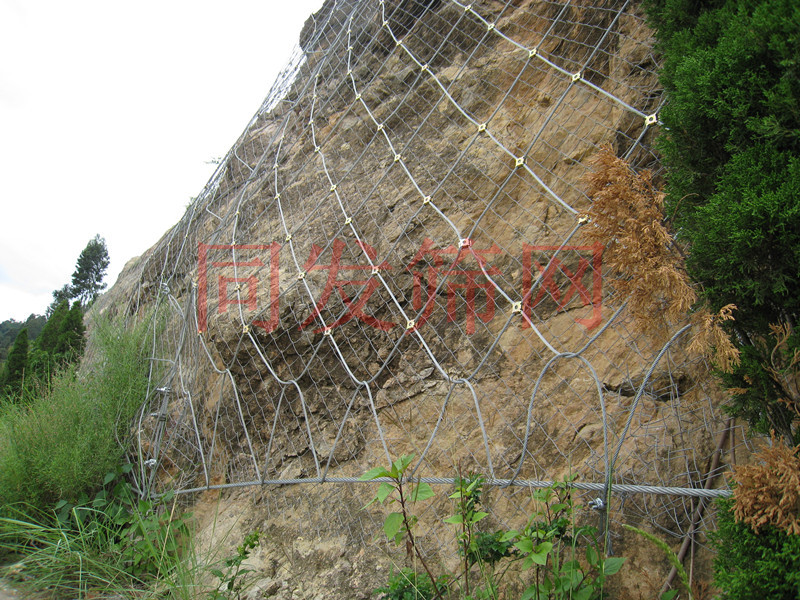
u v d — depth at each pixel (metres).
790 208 1.48
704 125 1.81
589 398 2.63
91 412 4.51
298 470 3.46
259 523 3.37
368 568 2.75
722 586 1.50
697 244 1.73
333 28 5.61
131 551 3.37
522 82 3.21
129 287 7.30
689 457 2.28
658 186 2.59
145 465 4.13
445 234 3.44
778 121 1.58
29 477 4.04
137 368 4.95
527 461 2.62
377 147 4.14
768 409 1.69
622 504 2.21
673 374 2.47
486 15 4.04
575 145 3.14
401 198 3.74
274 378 3.78
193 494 3.93
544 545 1.76
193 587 2.85
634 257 1.77
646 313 1.88
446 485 2.78
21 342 8.07
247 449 3.86
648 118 2.23
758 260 1.61
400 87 4.33
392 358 3.40
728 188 1.65
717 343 1.64
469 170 3.51
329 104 4.83
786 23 1.51
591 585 1.87
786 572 1.39
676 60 1.94
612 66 3.16
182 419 4.28
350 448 3.30
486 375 2.98
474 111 3.70
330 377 3.60
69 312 8.75
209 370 4.39
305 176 4.44
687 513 2.16
